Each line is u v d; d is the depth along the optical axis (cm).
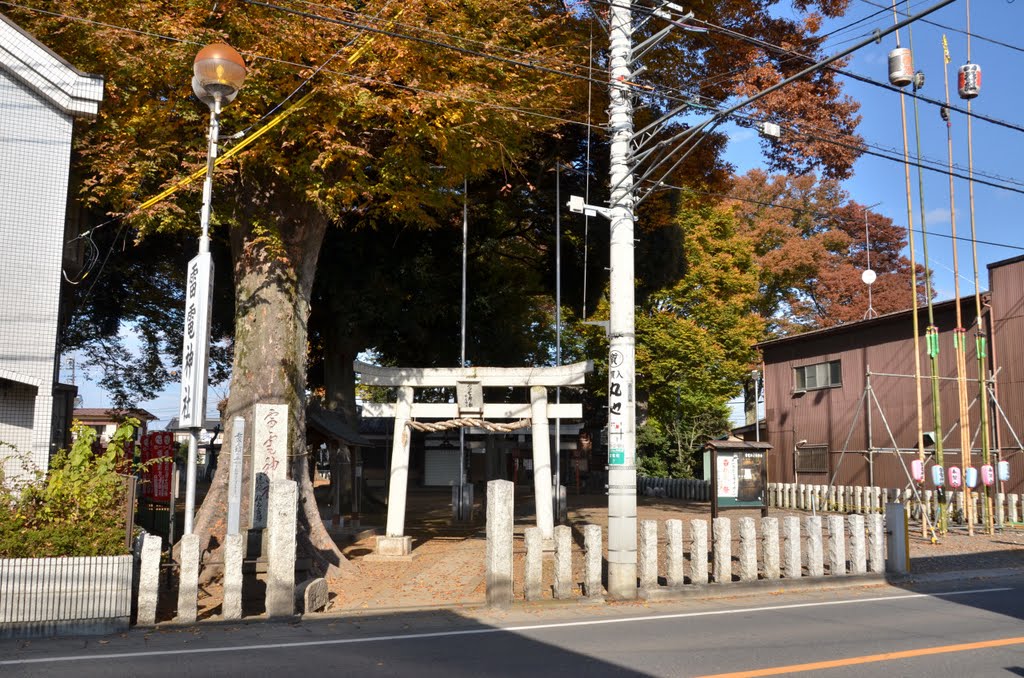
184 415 970
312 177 1261
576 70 1639
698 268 3719
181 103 1262
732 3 1709
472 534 1889
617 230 1126
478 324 2625
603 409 4094
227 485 1284
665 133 2017
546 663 685
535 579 1022
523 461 4531
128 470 1164
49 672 647
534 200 2536
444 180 1507
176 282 2673
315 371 2972
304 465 1339
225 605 895
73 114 1120
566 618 920
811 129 1630
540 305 3950
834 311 4241
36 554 808
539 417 1511
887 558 1272
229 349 3038
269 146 1239
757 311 4569
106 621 815
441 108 1276
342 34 1209
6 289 1054
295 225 1369
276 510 913
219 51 954
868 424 2433
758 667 670
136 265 2478
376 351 2733
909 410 2455
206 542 1247
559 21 1620
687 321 3616
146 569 852
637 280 2684
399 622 895
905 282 4409
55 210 1095
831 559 1209
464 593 1107
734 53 1778
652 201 2280
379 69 1268
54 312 1080
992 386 2205
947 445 2322
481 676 638
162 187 1314
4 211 1062
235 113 1208
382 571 1310
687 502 2912
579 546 1581
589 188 2447
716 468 1600
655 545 1067
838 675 644
